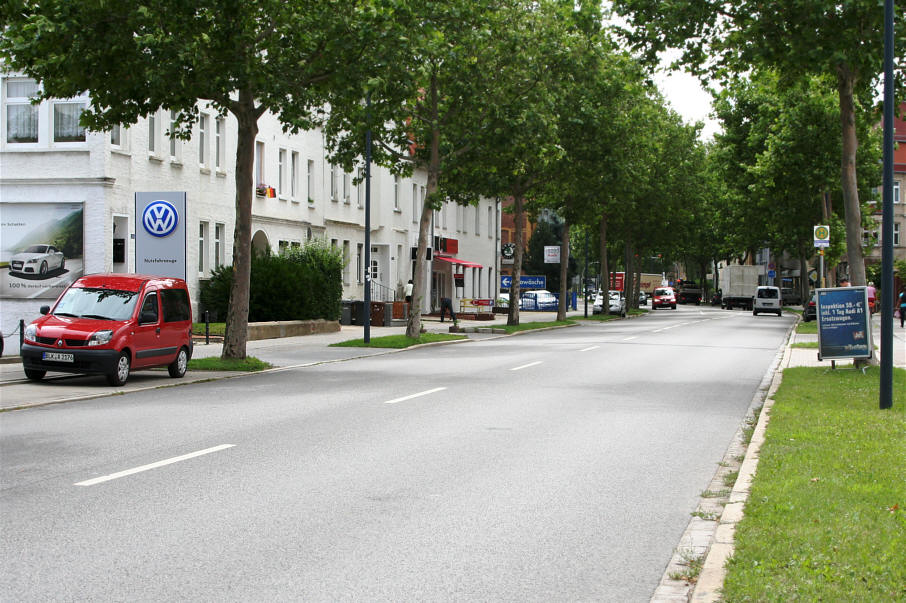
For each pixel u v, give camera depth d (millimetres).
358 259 50594
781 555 5703
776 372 20750
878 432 11094
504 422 12531
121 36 18250
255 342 31281
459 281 56469
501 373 20156
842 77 20609
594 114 40969
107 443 10500
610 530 6863
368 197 30109
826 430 11258
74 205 31031
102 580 5461
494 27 30062
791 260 104875
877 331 39438
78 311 17875
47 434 11164
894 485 7859
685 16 19188
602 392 16359
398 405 14320
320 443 10641
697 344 31344
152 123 33562
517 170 35688
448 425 12195
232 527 6777
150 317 18156
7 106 31469
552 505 7668
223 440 10781
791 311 80812
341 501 7691
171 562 5855
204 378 19000
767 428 11500
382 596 5258
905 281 69625
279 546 6277
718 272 110875
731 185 51969
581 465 9492
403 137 34875
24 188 31359
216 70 19156
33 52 18109
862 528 6336
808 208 48406
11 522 6840
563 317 52031
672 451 10406
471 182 40469
